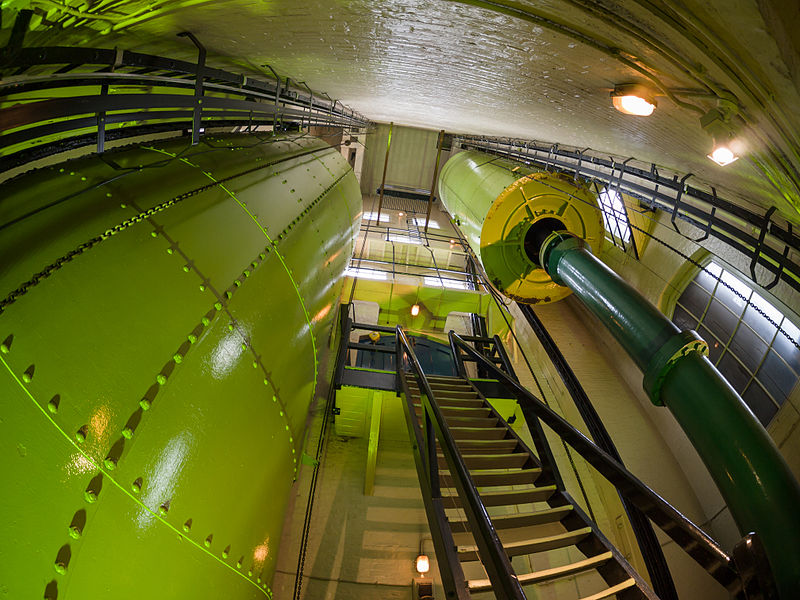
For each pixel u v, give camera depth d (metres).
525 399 5.35
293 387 4.42
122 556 2.13
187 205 3.46
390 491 8.77
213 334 3.06
